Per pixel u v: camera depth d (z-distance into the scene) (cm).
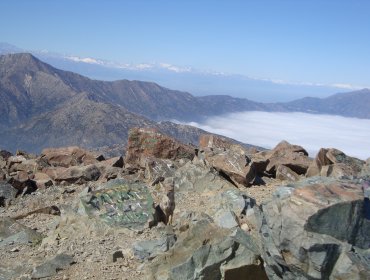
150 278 1383
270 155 2973
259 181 2617
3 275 1636
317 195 1092
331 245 1030
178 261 1375
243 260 1276
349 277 1001
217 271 1277
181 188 2519
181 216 2012
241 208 1850
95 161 3484
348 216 1052
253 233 1625
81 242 1883
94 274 1570
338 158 2550
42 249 1870
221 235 1421
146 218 2017
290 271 1116
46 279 1568
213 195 2336
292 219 1077
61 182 3006
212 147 3116
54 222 2217
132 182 2609
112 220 2008
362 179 1306
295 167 2759
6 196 2739
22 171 3155
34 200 2698
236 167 2559
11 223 2166
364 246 1053
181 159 3111
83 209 2097
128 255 1711
